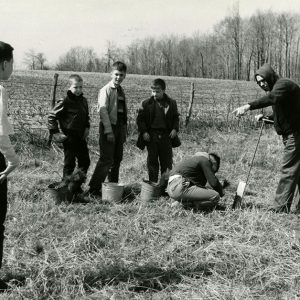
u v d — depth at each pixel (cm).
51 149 984
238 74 10475
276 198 639
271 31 10188
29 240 508
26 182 750
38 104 1390
